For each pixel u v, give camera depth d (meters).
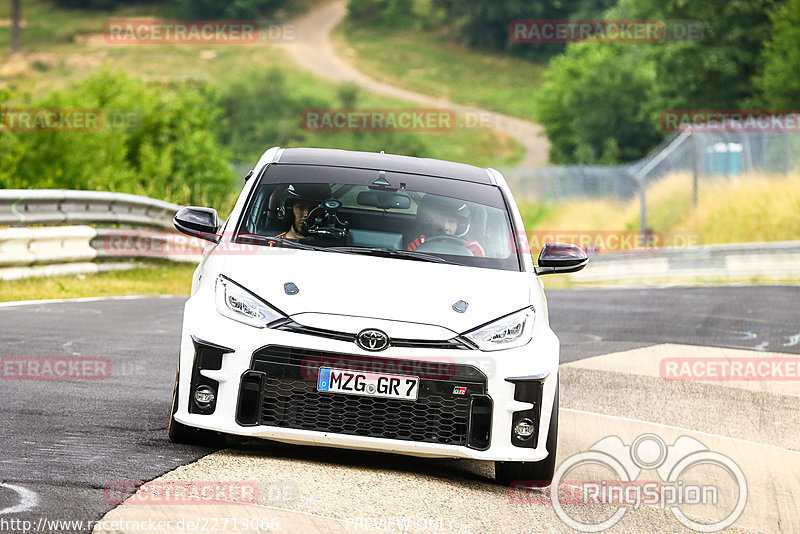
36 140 83.19
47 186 78.69
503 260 22.34
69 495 16.05
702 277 93.25
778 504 20.88
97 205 57.94
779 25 169.50
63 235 53.69
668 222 126.94
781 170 123.06
